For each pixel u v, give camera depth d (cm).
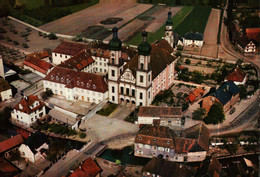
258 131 16975
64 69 19812
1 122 17262
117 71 18300
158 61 19550
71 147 15562
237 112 18688
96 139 16425
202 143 14912
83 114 18200
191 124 17462
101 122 17712
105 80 19338
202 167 13638
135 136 16675
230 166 14300
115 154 15512
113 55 18100
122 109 18750
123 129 17188
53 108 18625
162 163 13700
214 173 13400
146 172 13600
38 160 14912
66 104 19112
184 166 13550
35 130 16775
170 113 17288
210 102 18188
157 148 14888
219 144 15962
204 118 17750
